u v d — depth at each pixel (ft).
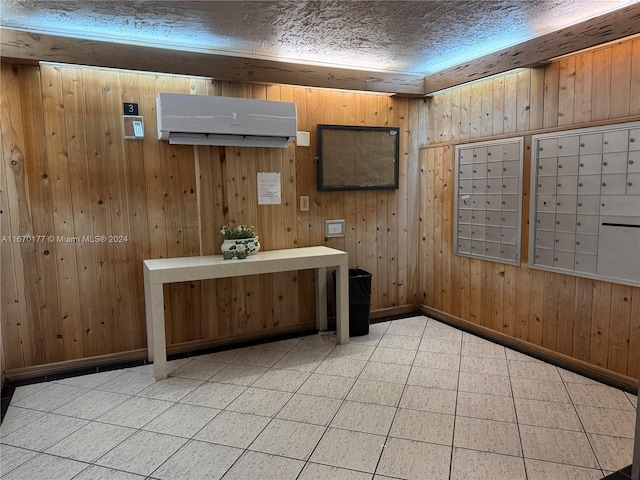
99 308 10.47
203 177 11.15
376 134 13.14
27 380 9.73
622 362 8.95
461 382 9.31
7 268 9.55
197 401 8.66
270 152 11.88
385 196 13.70
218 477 6.38
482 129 11.82
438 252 13.64
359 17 8.50
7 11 7.96
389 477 6.32
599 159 8.97
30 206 9.64
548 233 10.18
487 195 11.73
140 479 6.36
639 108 8.30
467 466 6.54
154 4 7.73
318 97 12.35
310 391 9.01
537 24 8.99
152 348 10.59
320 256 11.09
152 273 9.36
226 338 11.89
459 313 13.05
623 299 8.84
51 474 6.48
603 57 8.85
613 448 6.91
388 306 14.12
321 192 12.72
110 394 9.00
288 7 7.97
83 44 9.21
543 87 10.12
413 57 11.31
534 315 10.78
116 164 10.30
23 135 9.46
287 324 12.70
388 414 8.05
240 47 10.30
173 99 9.82
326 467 6.57
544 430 7.45
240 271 10.19
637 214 8.40
